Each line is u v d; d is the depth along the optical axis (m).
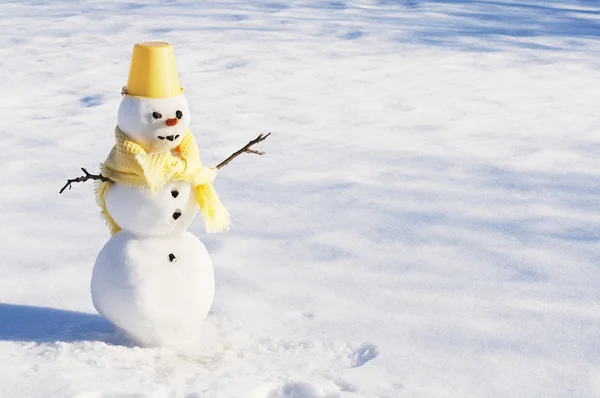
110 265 3.32
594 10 14.31
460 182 5.96
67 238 4.82
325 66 10.02
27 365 3.14
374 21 13.11
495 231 5.00
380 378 3.20
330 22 12.95
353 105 8.27
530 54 10.88
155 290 3.29
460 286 4.18
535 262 4.51
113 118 7.66
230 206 5.39
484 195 5.68
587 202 5.55
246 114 7.88
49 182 5.89
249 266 4.41
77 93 8.59
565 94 8.80
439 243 4.79
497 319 3.79
